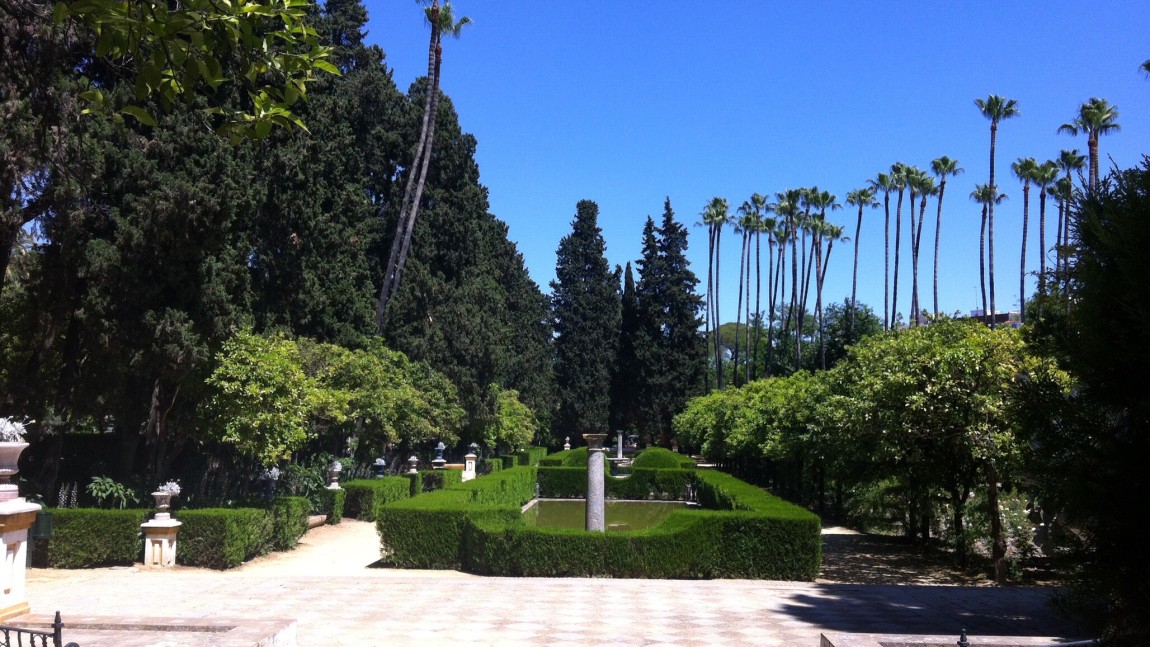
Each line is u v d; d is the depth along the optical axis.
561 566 11.25
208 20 4.01
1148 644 4.46
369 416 20.62
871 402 12.38
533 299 50.91
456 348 29.09
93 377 13.45
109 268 12.11
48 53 9.36
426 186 30.98
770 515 11.47
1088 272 4.52
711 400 36.28
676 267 52.16
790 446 19.12
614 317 56.84
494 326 30.67
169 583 9.96
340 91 22.19
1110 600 4.68
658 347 50.94
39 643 5.50
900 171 44.00
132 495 13.20
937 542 15.91
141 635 5.83
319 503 18.53
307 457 21.48
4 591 6.34
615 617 8.14
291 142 17.20
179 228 12.38
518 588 9.89
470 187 31.84
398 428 22.44
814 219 49.53
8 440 6.64
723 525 11.42
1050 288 5.03
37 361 12.90
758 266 55.06
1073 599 4.93
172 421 14.02
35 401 12.96
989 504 12.06
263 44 4.31
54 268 12.44
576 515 23.19
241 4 4.02
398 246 27.58
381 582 10.19
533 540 11.33
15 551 6.50
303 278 18.23
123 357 12.80
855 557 14.38
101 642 5.56
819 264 46.56
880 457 12.89
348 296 22.12
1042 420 4.79
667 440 53.69
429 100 28.06
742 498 14.62
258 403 13.36
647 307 51.22
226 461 16.97
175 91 4.34
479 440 33.31
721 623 7.91
